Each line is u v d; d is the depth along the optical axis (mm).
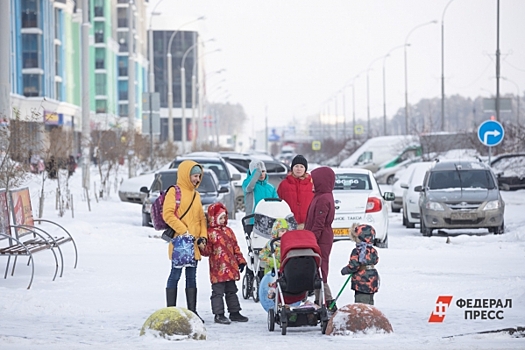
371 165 102562
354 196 31219
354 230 16344
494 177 38625
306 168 20172
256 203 21156
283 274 15930
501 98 61656
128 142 71875
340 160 149750
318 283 15875
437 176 38688
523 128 76125
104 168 69562
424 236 37250
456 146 88812
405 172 56156
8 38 39094
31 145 43938
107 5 163875
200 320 15133
